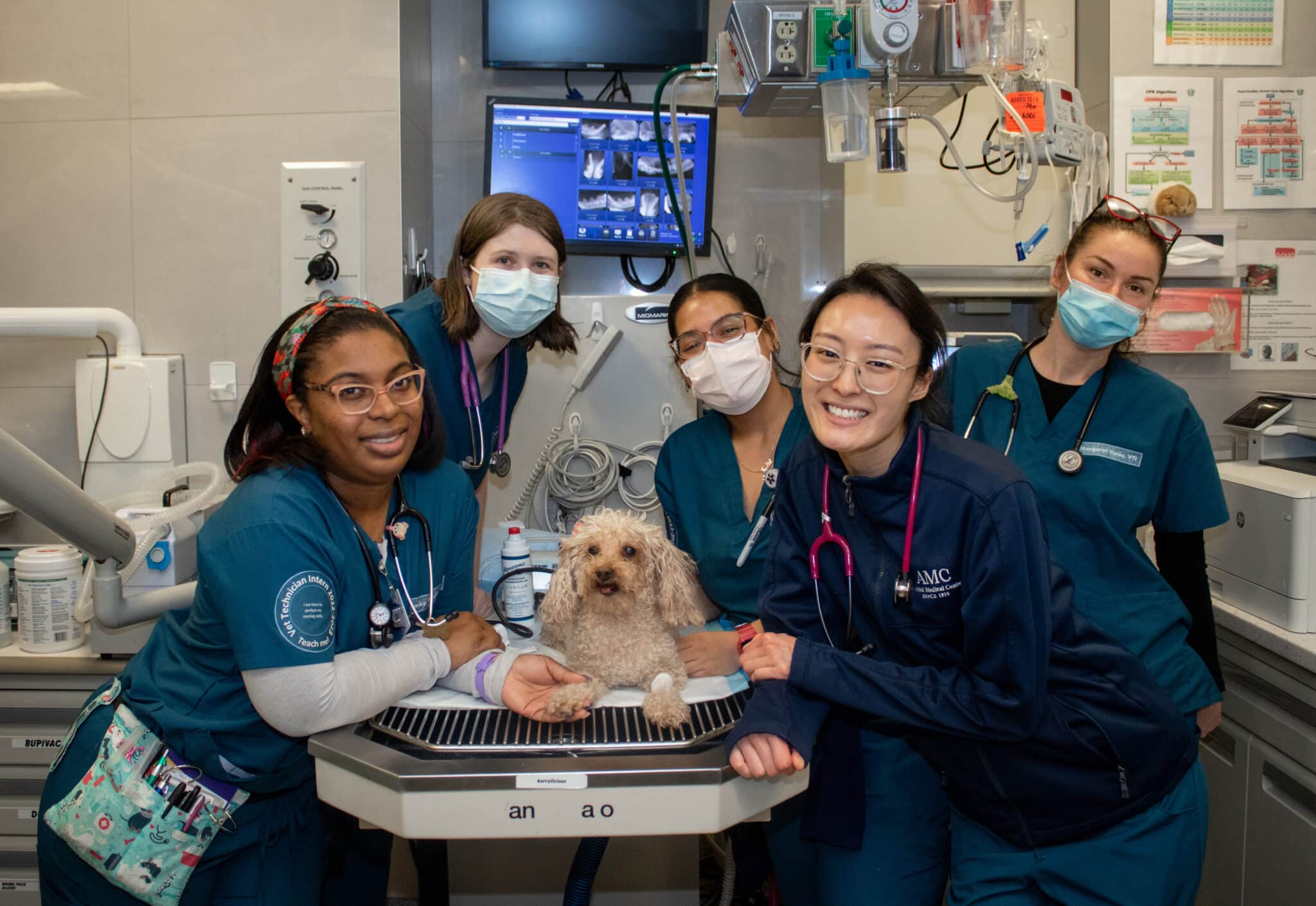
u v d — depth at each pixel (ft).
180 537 5.80
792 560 4.08
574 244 7.44
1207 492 4.57
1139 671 3.76
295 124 6.72
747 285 5.24
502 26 7.48
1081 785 3.67
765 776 3.26
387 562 4.02
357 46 6.66
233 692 3.72
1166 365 6.78
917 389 3.62
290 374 3.57
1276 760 5.18
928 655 3.83
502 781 3.08
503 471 6.18
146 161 6.79
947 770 3.97
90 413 6.64
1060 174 6.72
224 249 6.80
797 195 7.97
